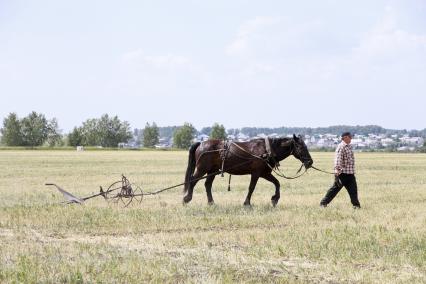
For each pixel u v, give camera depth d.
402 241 11.53
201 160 17.56
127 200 19.22
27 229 13.36
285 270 9.42
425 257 10.20
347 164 16.91
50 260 9.77
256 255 10.45
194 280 8.59
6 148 114.88
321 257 10.38
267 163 17.00
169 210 16.27
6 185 26.08
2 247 10.98
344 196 20.52
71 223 14.19
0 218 14.84
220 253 10.57
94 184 26.86
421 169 41.03
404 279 8.84
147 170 38.50
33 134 150.88
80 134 151.75
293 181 28.44
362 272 9.23
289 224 14.12
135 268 9.18
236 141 17.42
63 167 42.34
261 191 22.95
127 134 165.12
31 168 40.75
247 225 14.01
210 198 17.83
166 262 9.68
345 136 16.89
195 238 12.04
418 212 15.96
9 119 149.25
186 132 148.88
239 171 17.33
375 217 15.00
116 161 53.84
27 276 8.65
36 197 20.50
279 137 17.34
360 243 11.38
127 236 12.73
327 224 13.93
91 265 9.34
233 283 8.53
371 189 23.44
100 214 15.43
